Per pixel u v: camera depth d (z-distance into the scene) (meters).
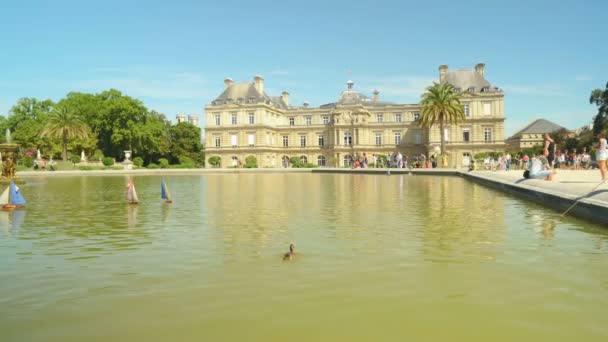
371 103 107.12
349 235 11.94
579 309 6.58
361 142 97.75
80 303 6.95
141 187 31.56
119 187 32.06
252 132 100.62
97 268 8.84
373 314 6.42
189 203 20.03
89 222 14.55
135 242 11.28
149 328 6.02
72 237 11.99
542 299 6.98
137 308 6.72
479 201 20.19
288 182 36.88
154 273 8.47
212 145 104.12
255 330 5.93
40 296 7.28
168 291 7.45
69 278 8.21
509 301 6.91
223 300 7.00
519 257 9.47
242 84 105.50
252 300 6.99
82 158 83.56
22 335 5.86
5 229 13.29
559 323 6.11
